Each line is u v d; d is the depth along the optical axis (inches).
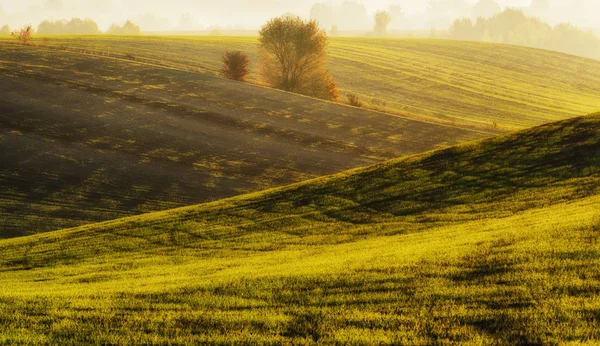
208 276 664.4
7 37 4274.1
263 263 768.9
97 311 489.7
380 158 2240.4
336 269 600.4
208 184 1817.2
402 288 499.2
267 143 2327.8
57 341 413.1
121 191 1688.0
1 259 1003.9
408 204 1151.6
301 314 451.5
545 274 482.3
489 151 1400.1
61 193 1628.9
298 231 1072.8
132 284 650.8
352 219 1116.5
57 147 2020.2
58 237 1152.8
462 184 1212.5
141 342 406.0
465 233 801.6
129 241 1085.1
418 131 2664.9
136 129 2321.6
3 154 1893.5
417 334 390.6
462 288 477.4
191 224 1188.5
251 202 1328.7
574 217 722.2
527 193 1067.9
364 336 391.9
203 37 5457.7
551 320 389.4
